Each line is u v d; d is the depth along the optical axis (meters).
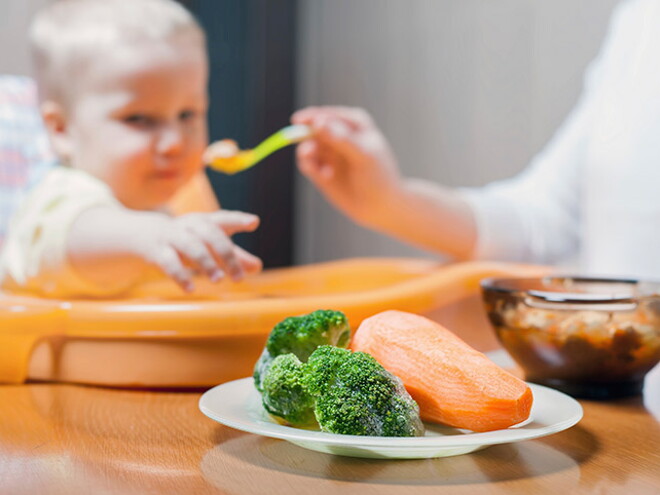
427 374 0.48
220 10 2.40
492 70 1.92
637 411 0.59
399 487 0.42
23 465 0.45
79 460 0.46
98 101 1.00
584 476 0.44
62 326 0.66
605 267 1.43
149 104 0.99
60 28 1.05
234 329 0.64
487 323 0.86
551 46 1.77
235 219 0.77
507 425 0.45
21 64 1.94
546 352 0.62
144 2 1.06
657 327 0.60
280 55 2.49
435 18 2.08
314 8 2.47
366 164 1.21
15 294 0.88
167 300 0.72
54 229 0.84
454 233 1.33
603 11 1.65
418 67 2.14
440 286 0.78
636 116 1.41
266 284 1.01
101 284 0.85
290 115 2.52
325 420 0.44
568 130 1.55
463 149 2.00
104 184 0.96
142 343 0.65
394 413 0.44
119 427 0.54
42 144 1.41
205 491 0.41
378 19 2.26
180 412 0.58
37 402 0.61
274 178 2.52
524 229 1.41
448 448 0.43
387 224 1.28
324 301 0.68
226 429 0.53
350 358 0.45
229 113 2.45
